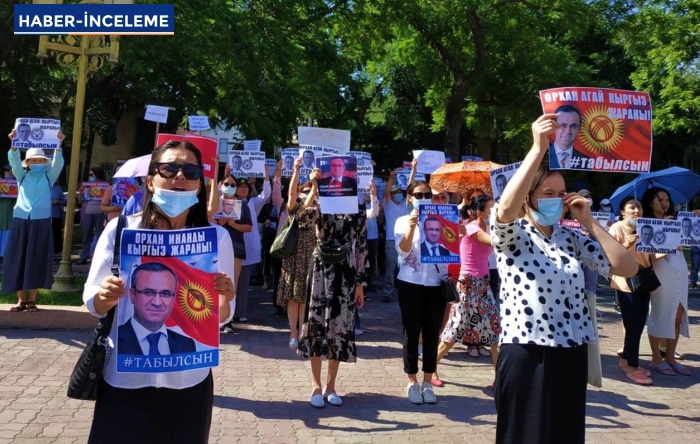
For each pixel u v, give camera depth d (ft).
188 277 7.53
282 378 19.08
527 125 69.92
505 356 10.19
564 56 64.28
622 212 21.77
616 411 17.39
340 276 16.67
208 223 8.53
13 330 23.03
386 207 34.09
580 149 12.31
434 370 17.62
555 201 10.09
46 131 23.95
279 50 51.96
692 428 16.12
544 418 9.72
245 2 51.57
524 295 10.05
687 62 73.51
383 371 20.48
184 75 55.16
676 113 75.56
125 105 81.92
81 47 28.53
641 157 12.44
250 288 37.11
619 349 25.08
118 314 7.38
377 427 15.28
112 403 7.75
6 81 63.67
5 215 31.81
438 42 61.46
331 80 63.31
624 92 12.48
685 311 21.91
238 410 16.06
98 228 40.11
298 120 60.85
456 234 16.88
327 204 16.37
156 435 7.72
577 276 10.14
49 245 23.82
